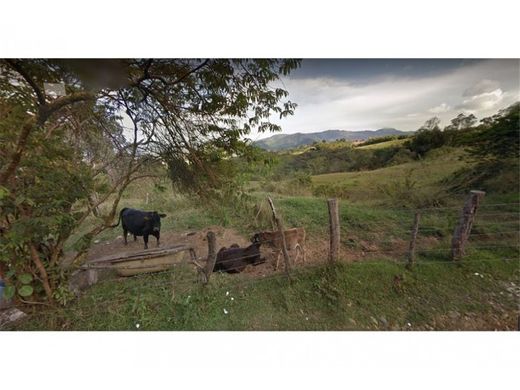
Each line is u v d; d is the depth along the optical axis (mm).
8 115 2021
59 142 2484
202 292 2709
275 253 3348
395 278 2891
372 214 4828
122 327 2354
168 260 3238
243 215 5094
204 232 4945
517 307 2586
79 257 2865
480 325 2424
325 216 5020
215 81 2588
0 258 2078
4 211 1996
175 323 2379
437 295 2719
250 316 2502
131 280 3031
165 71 2533
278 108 2812
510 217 4086
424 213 4656
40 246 2430
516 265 3121
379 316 2504
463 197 4781
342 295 2693
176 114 2873
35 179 2174
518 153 4500
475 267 3084
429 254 3416
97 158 3291
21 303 2387
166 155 3127
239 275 3164
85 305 2545
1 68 2062
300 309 2588
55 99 2125
